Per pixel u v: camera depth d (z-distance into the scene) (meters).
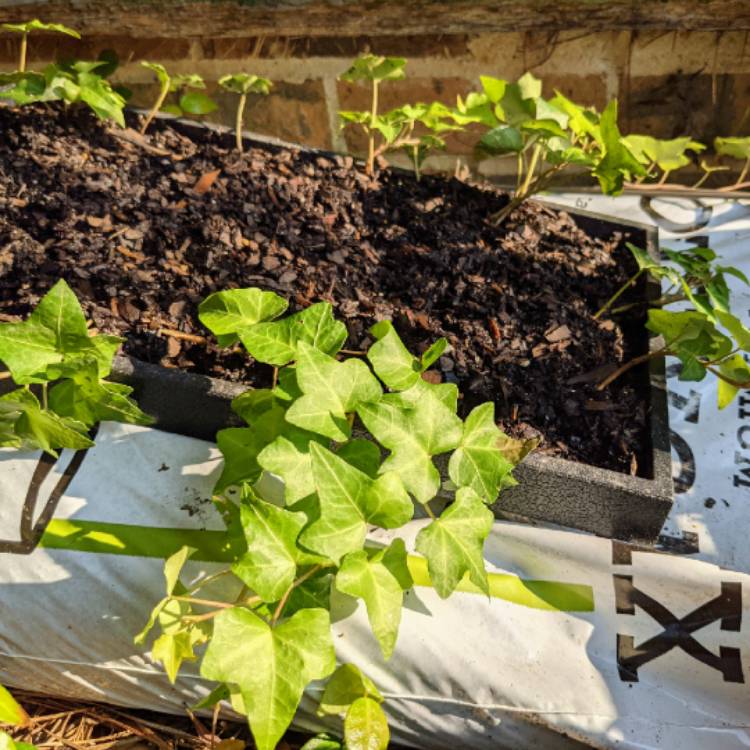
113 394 1.08
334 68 1.80
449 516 1.00
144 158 1.51
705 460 1.30
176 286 1.30
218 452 1.19
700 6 1.53
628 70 1.71
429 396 1.05
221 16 1.65
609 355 1.33
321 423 1.01
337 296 1.33
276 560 0.94
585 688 1.07
